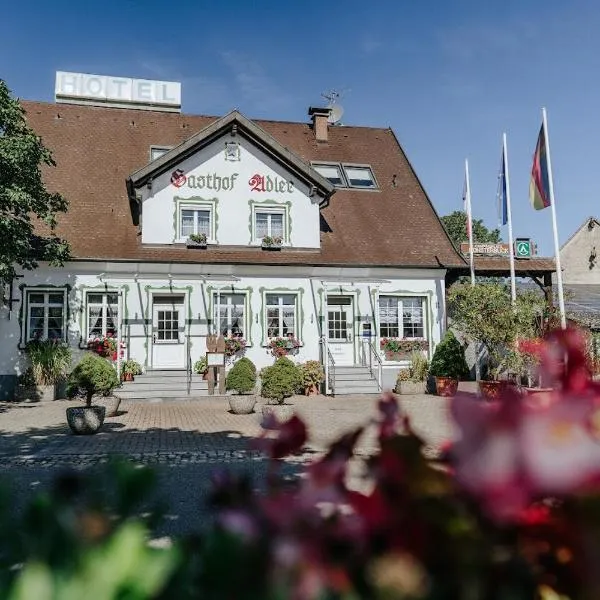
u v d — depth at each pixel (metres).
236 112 21.61
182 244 21.17
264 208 22.05
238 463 9.45
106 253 20.34
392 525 1.15
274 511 1.22
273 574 1.14
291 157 22.00
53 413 16.00
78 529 1.21
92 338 20.00
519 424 1.06
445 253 23.50
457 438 1.11
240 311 21.22
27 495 7.26
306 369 20.33
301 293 21.69
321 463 1.30
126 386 19.11
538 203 19.78
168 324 20.80
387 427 1.33
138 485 1.36
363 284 22.25
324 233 23.31
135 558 1.13
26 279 19.64
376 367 21.91
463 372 20.36
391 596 1.10
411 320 22.69
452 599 1.10
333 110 30.47
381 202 25.33
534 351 1.66
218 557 1.14
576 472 1.04
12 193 16.28
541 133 19.75
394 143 28.44
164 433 12.74
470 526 1.09
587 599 1.07
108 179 23.16
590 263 44.66
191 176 21.56
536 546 1.11
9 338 19.34
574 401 1.07
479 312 17.19
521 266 24.02
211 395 19.00
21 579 1.14
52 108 25.50
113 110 26.12
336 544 1.16
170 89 27.64
